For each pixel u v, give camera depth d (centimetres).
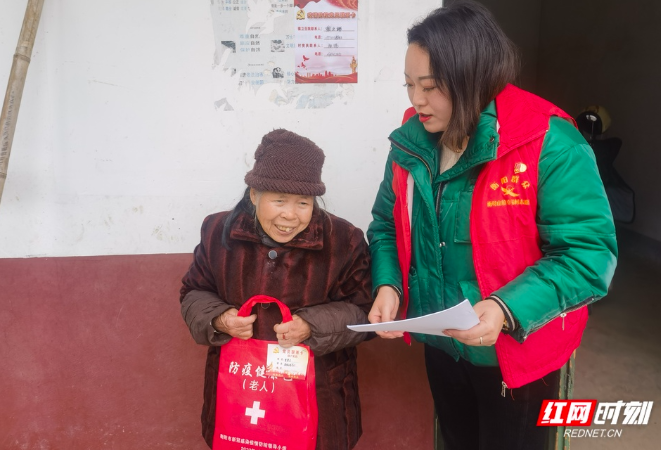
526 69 854
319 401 147
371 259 155
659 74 516
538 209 122
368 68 190
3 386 204
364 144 195
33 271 197
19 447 209
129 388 208
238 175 197
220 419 143
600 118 438
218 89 190
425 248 138
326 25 186
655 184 522
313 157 131
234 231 145
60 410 207
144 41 186
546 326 129
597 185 117
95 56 187
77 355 204
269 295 146
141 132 192
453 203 130
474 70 117
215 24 185
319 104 192
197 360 207
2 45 185
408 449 213
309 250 146
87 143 192
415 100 125
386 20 187
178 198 197
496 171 121
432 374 161
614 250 119
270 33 186
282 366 139
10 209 194
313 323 137
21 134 189
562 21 749
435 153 134
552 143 117
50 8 183
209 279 154
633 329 375
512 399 140
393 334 135
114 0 184
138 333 204
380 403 210
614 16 607
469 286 132
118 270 199
